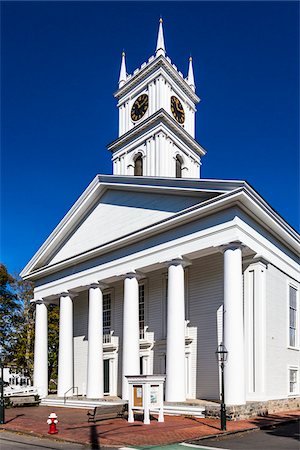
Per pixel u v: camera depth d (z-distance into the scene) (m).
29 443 13.23
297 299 26.39
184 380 20.84
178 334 21.09
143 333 26.53
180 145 38.03
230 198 19.72
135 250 24.64
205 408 18.22
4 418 19.20
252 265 21.91
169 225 22.44
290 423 17.27
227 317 19.05
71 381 28.64
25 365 46.31
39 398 28.41
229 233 20.02
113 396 27.19
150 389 16.98
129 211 26.34
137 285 24.73
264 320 21.44
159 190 24.03
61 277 30.22
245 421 16.95
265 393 20.73
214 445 12.27
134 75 40.59
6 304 47.12
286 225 23.34
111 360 28.41
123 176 26.02
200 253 21.42
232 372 18.38
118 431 14.68
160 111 35.75
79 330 32.47
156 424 16.34
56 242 31.53
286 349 23.83
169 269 22.16
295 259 26.81
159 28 39.97
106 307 30.11
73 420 18.31
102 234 27.94
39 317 32.06
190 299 24.36
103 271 26.59
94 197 28.84
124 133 40.44
